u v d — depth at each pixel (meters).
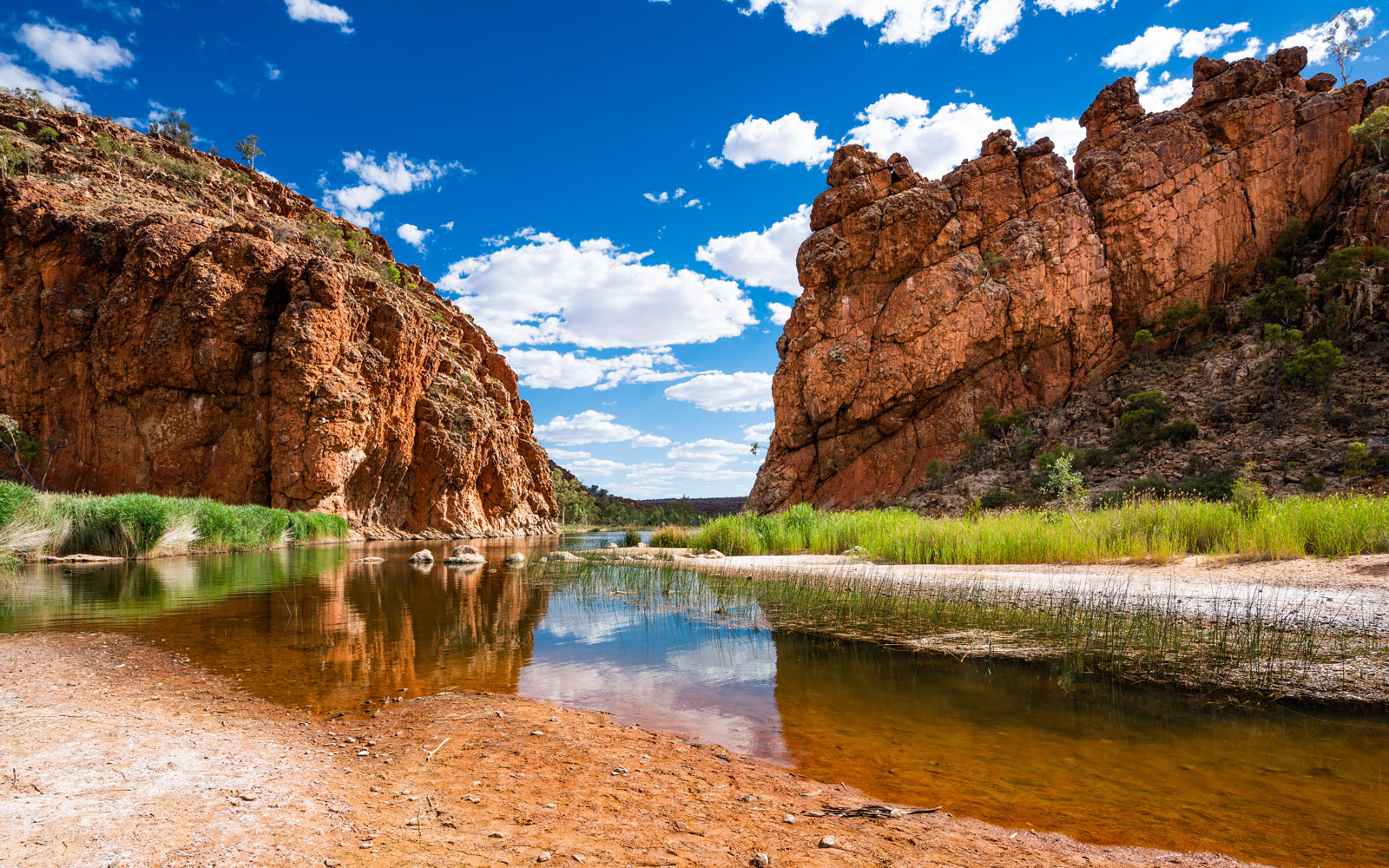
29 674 5.78
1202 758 4.23
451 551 28.66
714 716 5.12
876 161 65.94
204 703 5.13
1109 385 54.91
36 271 42.38
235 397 42.03
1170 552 14.04
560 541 44.69
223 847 2.57
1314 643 7.10
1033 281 57.38
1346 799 3.58
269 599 11.30
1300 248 55.25
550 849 2.75
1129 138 61.84
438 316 66.50
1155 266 57.47
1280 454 36.34
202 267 41.72
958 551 16.14
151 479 40.81
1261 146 58.34
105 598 11.19
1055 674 6.31
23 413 41.22
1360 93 58.28
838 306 62.53
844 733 4.72
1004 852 2.89
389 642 7.80
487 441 59.47
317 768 3.71
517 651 7.38
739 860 2.70
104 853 2.43
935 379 57.91
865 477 59.84
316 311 42.78
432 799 3.33
